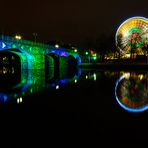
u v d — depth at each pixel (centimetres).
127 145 1534
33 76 8012
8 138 1683
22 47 9306
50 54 12925
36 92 4050
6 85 5353
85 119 2150
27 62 10706
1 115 2352
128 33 15375
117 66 12519
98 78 6781
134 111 2483
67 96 3538
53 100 3184
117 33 15562
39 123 2041
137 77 6819
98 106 2748
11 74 8800
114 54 17288
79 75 8212
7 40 8400
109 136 1692
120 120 2105
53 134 1752
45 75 8481
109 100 3170
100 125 1958
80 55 16725
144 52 15362
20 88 4750
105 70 11088
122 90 4200
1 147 1534
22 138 1678
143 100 3188
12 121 2122
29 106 2802
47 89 4450
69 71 11000
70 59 16162
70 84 5325
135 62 14388
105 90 4203
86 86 4859
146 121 2070
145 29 15075
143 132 1767
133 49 15350
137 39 15238
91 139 1639
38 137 1692
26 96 3625
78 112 2438
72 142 1593
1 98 3494
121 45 15538
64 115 2316
